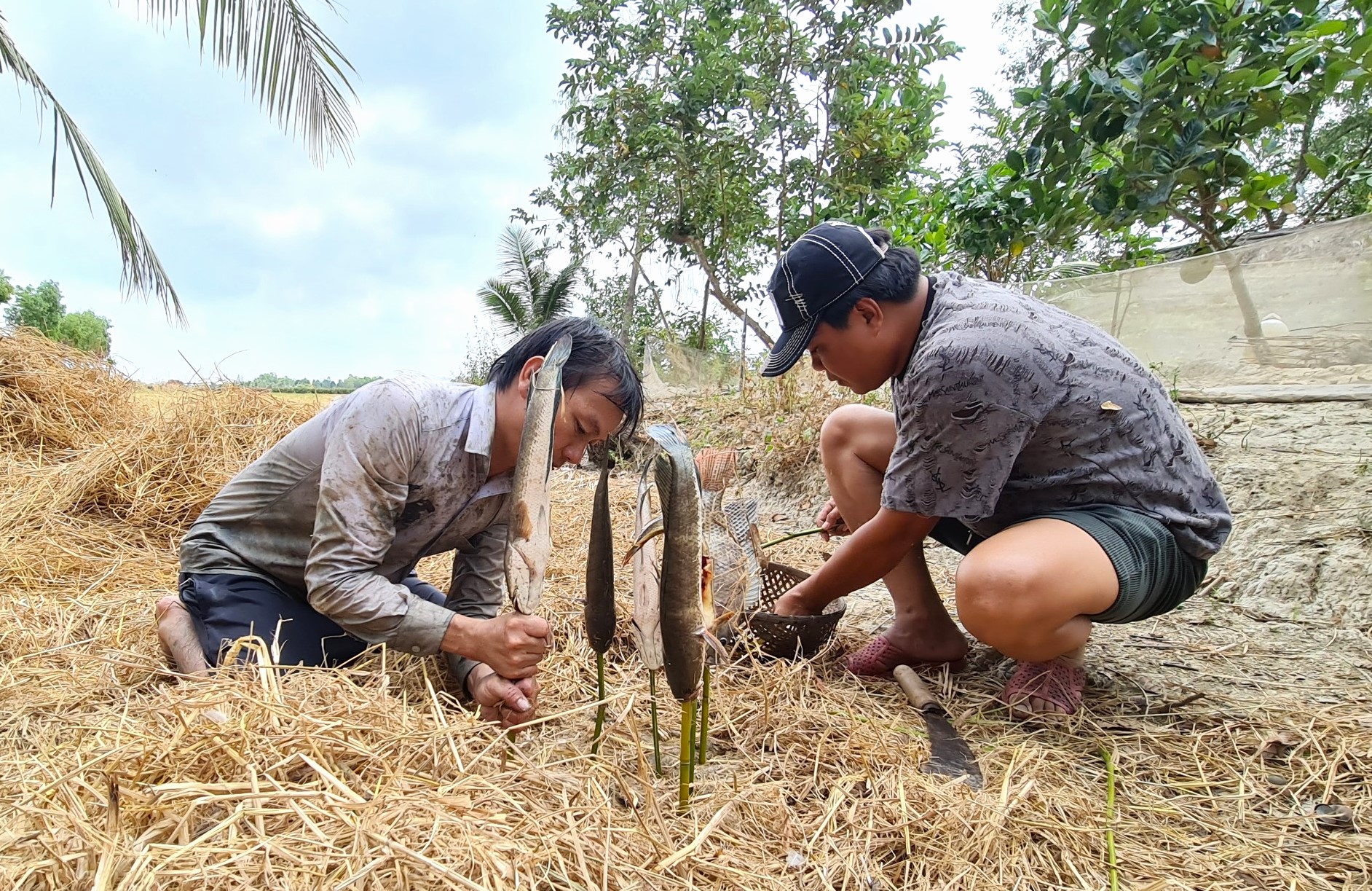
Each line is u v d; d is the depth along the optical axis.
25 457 4.50
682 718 1.35
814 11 9.35
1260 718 1.93
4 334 5.22
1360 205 5.77
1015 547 1.85
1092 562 1.84
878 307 1.96
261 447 4.44
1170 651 2.42
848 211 8.91
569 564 3.13
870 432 2.46
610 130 9.90
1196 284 4.50
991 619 1.85
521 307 14.71
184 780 1.16
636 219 12.06
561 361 1.39
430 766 1.31
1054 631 1.86
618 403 1.64
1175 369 4.66
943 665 2.21
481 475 1.82
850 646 2.42
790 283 2.00
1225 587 2.84
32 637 2.19
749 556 1.49
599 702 1.55
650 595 1.36
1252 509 3.11
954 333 1.88
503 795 1.20
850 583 2.16
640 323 15.31
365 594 1.66
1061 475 1.97
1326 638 2.46
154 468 3.94
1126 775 1.71
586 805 1.28
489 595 2.10
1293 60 3.70
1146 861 1.41
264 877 0.98
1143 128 4.04
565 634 2.31
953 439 1.87
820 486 4.89
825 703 1.91
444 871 0.97
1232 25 3.71
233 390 4.77
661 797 1.44
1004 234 4.89
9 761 1.28
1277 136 5.03
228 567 1.94
